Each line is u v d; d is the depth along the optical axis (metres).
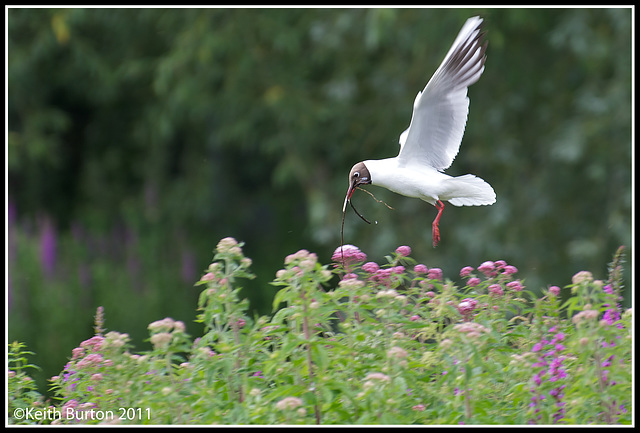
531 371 5.21
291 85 17.08
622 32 14.51
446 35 15.70
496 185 16.08
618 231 14.12
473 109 16.22
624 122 14.44
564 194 15.73
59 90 20.45
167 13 17.52
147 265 17.84
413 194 7.75
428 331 5.89
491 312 5.99
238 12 16.88
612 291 5.91
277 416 5.09
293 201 20.98
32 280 15.71
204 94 17.70
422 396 5.37
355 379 5.30
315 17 17.09
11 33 18.17
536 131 16.16
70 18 17.41
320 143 17.19
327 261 17.78
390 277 6.12
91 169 20.81
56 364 11.84
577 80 16.27
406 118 16.31
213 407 5.28
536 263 15.18
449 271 15.46
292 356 5.42
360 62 16.73
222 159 20.70
